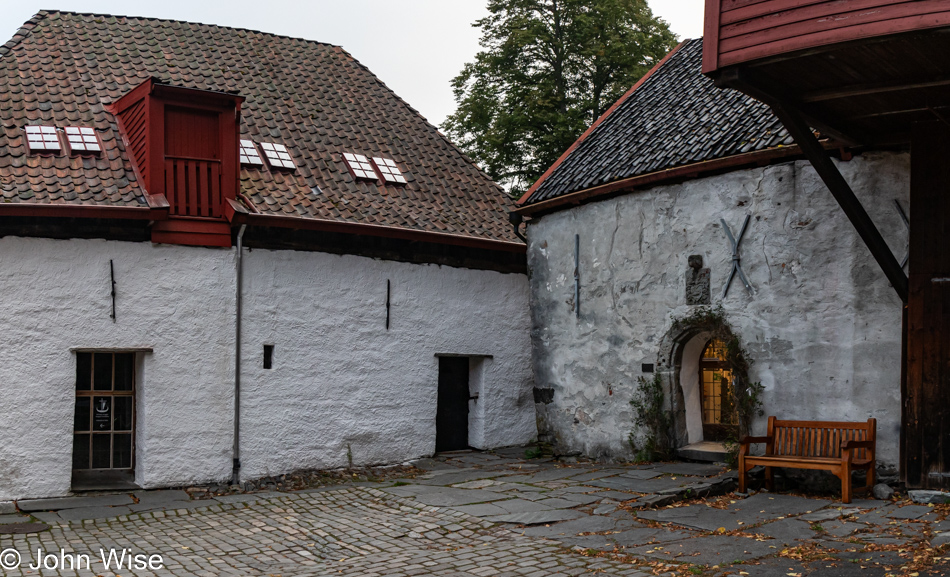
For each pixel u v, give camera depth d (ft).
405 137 48.08
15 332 31.17
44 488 31.42
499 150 64.54
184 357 34.14
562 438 40.75
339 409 38.11
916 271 26.45
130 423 34.81
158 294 33.73
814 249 30.19
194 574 21.84
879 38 20.84
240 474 35.06
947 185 26.00
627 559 21.58
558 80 64.64
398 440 39.99
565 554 22.40
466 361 44.78
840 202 26.43
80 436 33.96
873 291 28.60
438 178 45.96
